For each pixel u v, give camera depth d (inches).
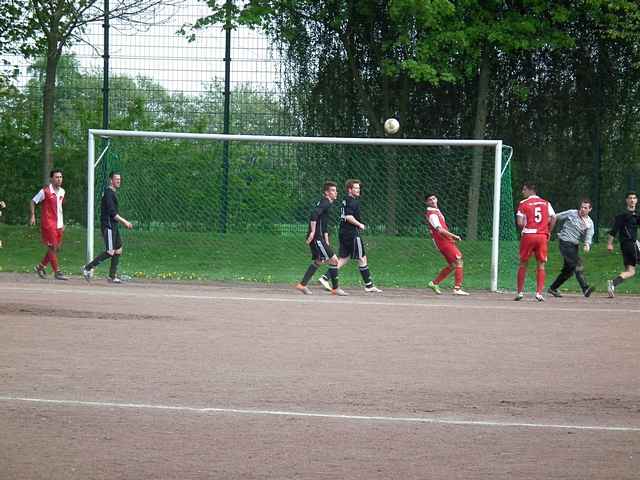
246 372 565.9
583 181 1728.6
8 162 1749.5
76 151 1727.4
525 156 1740.9
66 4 1573.6
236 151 1649.9
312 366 589.3
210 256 1454.2
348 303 963.3
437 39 1552.7
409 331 753.6
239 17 1603.1
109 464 372.5
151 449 395.2
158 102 1711.4
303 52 1706.4
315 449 399.5
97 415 453.7
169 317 808.3
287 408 475.5
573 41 1615.4
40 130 1747.0
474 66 1660.9
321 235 1066.7
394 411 473.1
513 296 1112.8
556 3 1647.4
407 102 1739.7
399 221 1660.9
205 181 1631.4
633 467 381.4
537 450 405.1
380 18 1697.8
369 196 1672.0
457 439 420.8
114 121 1717.5
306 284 1075.3
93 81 1726.1
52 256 1165.7
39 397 490.3
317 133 1717.5
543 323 821.9
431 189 1720.0
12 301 887.7
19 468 366.0
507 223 1381.6
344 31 1706.4
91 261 1162.6
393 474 364.5
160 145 1646.2
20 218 1755.7
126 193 1603.1
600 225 1722.4
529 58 1726.1
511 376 568.1
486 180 1747.0
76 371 559.5
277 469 368.5
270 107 1706.4
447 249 1106.7
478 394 515.8
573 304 1007.0
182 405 478.0
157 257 1439.5
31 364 578.2
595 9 1620.3
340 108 1723.7
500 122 1745.8
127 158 1637.6
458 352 653.3
